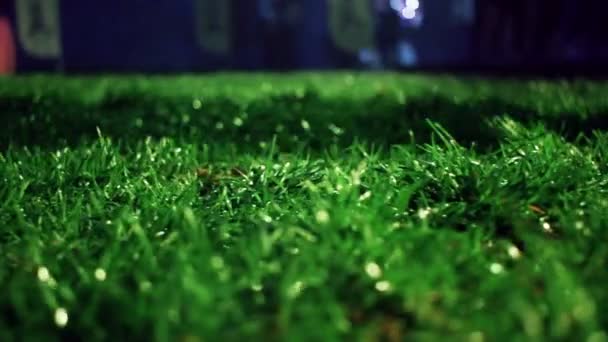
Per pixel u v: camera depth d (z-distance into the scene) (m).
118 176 1.29
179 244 0.87
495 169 1.18
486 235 0.96
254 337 0.62
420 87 3.85
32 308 0.72
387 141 1.87
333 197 1.09
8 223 1.05
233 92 3.34
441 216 1.01
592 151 1.43
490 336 0.61
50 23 9.04
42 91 3.38
